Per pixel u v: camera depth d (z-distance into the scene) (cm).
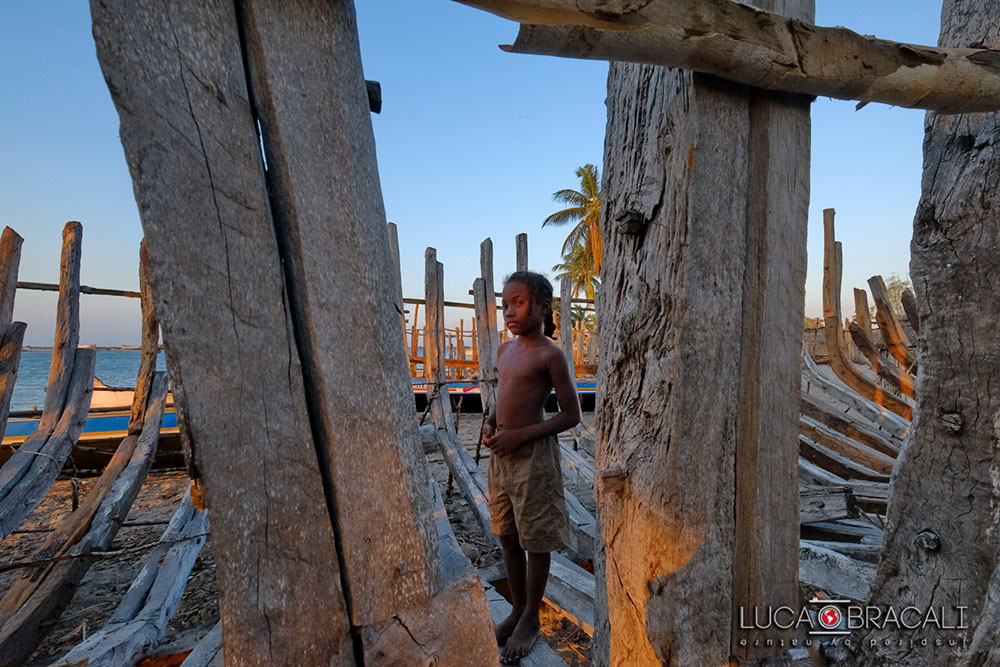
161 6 66
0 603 250
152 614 236
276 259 75
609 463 155
